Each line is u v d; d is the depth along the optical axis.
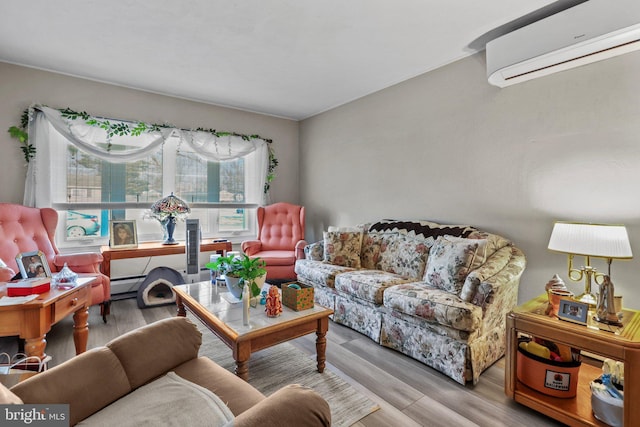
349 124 4.18
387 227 3.38
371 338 2.60
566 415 1.58
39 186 3.15
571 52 2.07
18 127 3.10
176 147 4.04
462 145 2.97
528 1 2.10
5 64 3.03
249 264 2.08
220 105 4.32
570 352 1.74
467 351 1.96
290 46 2.73
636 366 1.38
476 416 1.68
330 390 1.89
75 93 3.36
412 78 3.39
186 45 2.71
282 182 4.95
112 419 0.95
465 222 2.96
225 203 4.43
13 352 2.37
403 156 3.51
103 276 2.85
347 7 2.18
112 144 3.60
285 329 1.89
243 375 1.71
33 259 2.04
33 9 2.20
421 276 2.82
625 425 1.40
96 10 2.22
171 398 1.05
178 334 1.34
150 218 3.86
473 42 2.66
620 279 2.12
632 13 1.79
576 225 1.85
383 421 1.63
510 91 2.63
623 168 2.09
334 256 3.26
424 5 2.16
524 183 2.56
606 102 2.16
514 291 2.41
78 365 1.06
